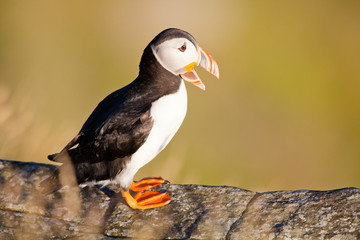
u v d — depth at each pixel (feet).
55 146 29.89
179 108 19.33
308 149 55.42
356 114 63.16
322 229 16.92
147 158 19.19
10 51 59.62
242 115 57.16
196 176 33.55
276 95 62.08
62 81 55.62
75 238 17.44
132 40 64.59
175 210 18.78
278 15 72.49
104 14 67.15
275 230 17.12
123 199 19.60
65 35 63.26
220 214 18.28
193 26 67.82
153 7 68.69
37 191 19.84
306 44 70.38
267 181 42.45
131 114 18.70
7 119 28.63
